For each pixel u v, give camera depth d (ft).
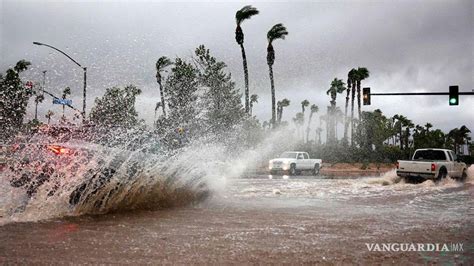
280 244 19.42
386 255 17.72
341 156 191.62
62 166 27.63
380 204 35.01
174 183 33.24
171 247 18.67
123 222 24.72
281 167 98.99
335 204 34.68
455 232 22.67
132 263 16.14
